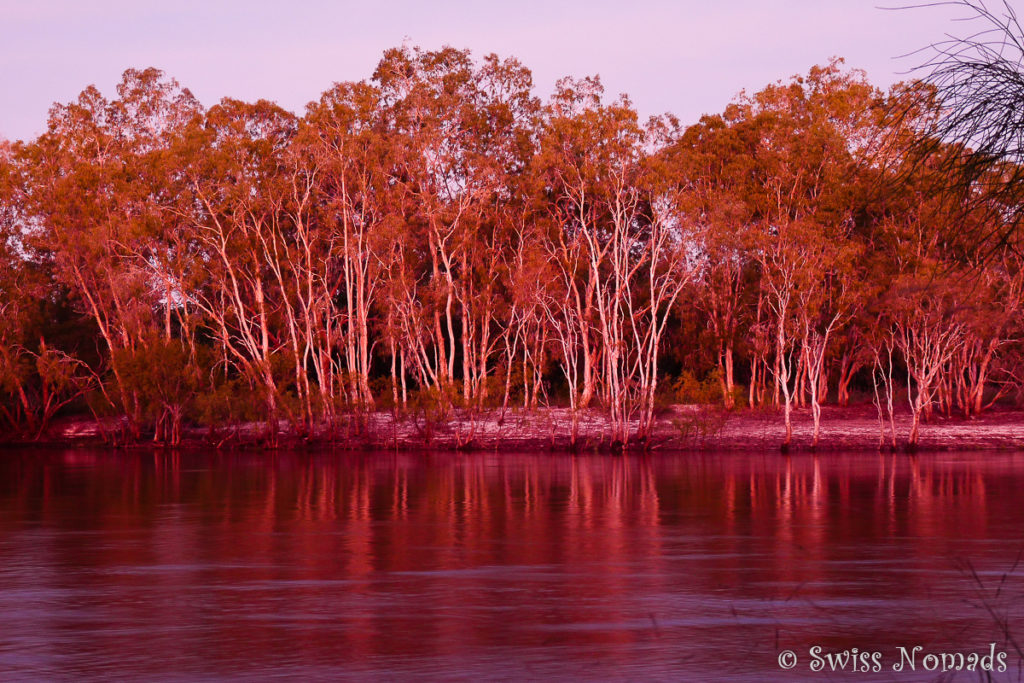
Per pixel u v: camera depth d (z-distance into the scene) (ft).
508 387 213.25
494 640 46.91
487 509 105.60
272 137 242.37
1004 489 124.57
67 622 51.03
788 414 199.00
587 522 93.97
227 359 228.63
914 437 198.29
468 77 241.76
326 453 206.69
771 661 43.01
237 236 233.35
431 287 236.63
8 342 241.14
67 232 230.48
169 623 50.72
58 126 244.83
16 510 106.42
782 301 201.16
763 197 240.32
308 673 41.06
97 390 244.22
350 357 225.76
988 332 189.57
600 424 229.86
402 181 243.81
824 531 86.63
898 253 204.03
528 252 225.76
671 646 45.68
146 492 126.93
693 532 86.48
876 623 50.34
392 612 53.36
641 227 243.81
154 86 243.60
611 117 209.05
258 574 65.72
